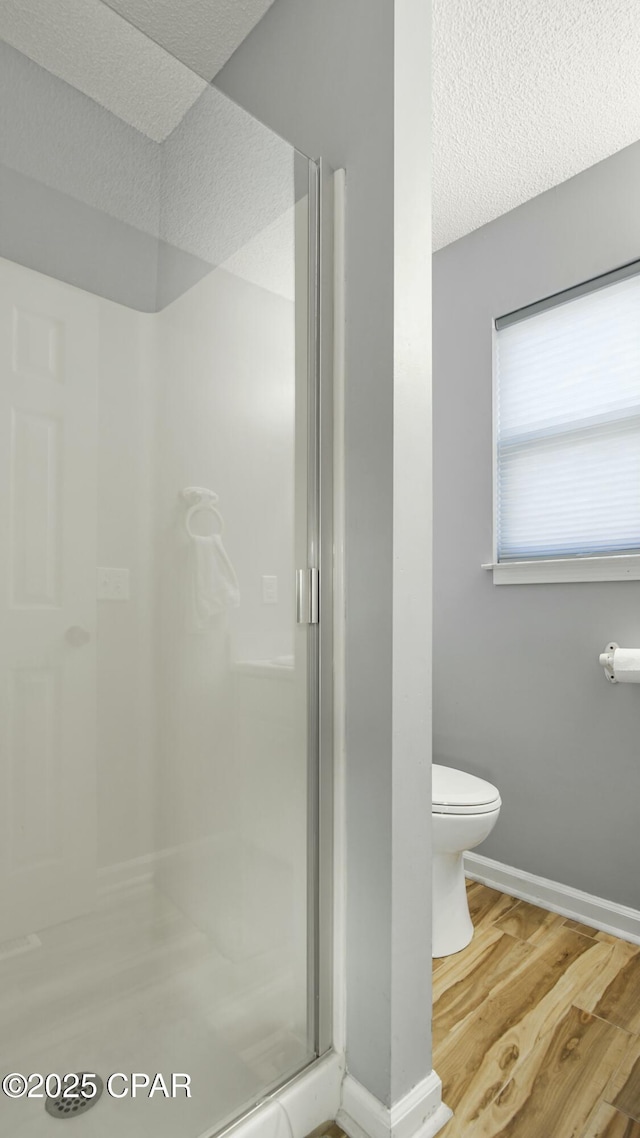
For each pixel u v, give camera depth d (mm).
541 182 2031
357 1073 1178
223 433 1104
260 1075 1117
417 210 1171
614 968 1655
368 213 1173
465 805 1688
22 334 876
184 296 1054
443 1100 1216
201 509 1070
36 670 880
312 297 1228
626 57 1535
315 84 1296
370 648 1163
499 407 2242
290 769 1191
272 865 1159
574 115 1732
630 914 1806
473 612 2260
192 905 1047
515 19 1444
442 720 2361
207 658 1072
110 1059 945
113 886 956
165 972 1010
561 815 1988
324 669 1235
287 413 1200
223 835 1090
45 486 894
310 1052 1195
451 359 2361
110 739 956
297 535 1213
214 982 1071
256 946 1131
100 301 956
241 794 1115
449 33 1485
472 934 1812
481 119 1746
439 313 2412
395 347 1125
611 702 1879
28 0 885
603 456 1954
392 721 1115
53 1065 888
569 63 1558
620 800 1853
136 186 1003
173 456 1035
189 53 1579
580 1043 1365
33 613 879
